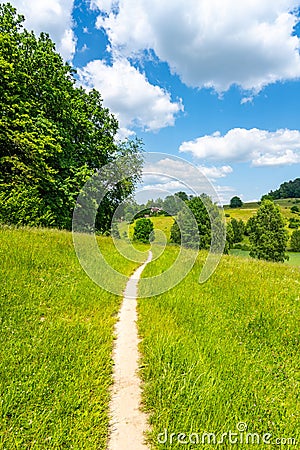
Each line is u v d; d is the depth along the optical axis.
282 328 6.00
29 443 3.10
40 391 3.80
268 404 3.78
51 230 14.88
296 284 9.52
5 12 22.16
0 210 16.02
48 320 5.96
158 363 4.53
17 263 8.64
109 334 5.71
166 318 6.47
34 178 19.27
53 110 22.58
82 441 3.16
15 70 19.83
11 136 18.56
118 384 4.28
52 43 23.83
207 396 3.72
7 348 4.70
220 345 5.19
